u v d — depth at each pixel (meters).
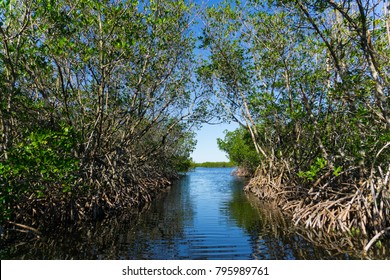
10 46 9.31
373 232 9.41
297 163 16.72
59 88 12.48
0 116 9.95
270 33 14.92
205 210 15.53
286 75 14.86
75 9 10.80
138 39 11.23
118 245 9.09
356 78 10.23
